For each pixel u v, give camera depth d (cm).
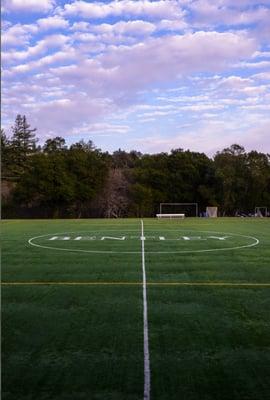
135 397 434
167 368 507
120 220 3819
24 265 1257
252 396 438
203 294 888
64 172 4931
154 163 5509
